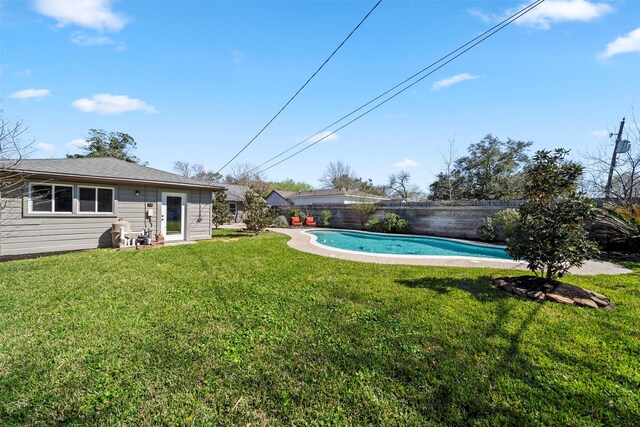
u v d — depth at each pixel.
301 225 22.83
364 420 2.15
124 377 2.61
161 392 2.43
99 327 3.63
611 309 4.32
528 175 5.49
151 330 3.55
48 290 5.14
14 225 8.56
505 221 12.41
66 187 9.58
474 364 2.83
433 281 5.85
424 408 2.26
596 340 3.31
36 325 3.67
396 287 5.42
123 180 10.34
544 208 5.21
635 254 9.35
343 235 18.58
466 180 26.55
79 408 2.23
